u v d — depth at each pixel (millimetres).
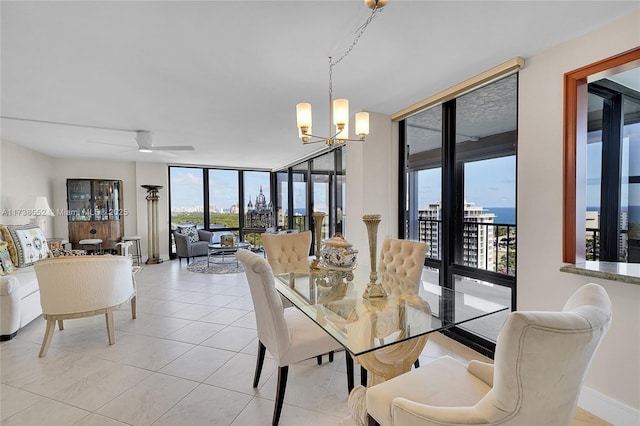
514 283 2451
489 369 1297
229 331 3008
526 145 2150
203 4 1559
